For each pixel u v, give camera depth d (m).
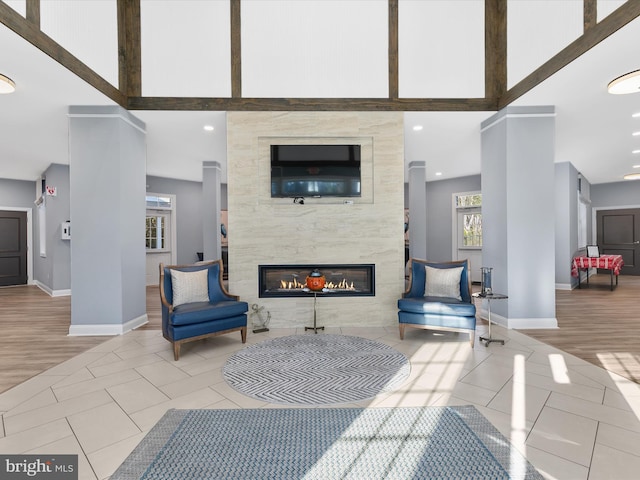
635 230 8.98
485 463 1.61
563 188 7.01
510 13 3.85
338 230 4.14
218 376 2.66
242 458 1.66
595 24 2.79
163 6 3.96
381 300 4.15
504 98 3.97
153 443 1.78
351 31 4.07
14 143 5.30
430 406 2.16
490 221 4.27
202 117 4.20
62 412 2.11
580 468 1.57
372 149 4.16
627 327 4.02
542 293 3.96
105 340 3.60
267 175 4.14
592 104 3.92
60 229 6.61
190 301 3.49
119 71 3.81
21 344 3.47
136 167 4.14
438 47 4.09
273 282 4.21
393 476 1.53
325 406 2.18
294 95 4.07
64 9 3.04
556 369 2.76
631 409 2.12
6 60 2.92
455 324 3.37
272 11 4.05
